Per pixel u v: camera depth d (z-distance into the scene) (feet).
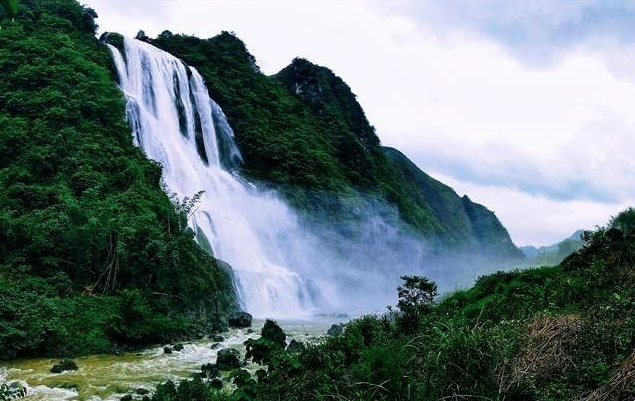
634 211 41.16
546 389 20.97
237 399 25.48
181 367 54.60
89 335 61.52
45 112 104.73
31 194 81.82
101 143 106.22
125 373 51.24
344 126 238.68
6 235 71.77
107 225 75.56
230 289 95.76
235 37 232.32
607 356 21.90
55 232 74.84
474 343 22.06
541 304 33.91
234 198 158.71
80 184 89.76
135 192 93.81
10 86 112.06
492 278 44.42
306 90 247.91
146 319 68.03
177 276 80.28
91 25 154.71
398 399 22.38
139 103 143.33
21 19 136.36
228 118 189.37
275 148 186.29
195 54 204.03
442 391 21.12
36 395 43.34
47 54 123.44
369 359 25.46
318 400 23.71
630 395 18.97
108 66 140.97
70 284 70.64
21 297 61.57
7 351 55.47
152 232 82.48
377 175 247.09
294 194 181.78
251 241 145.28
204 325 80.18
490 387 20.83
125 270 76.33
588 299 31.40
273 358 28.40
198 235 118.11
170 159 141.38
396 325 34.91
